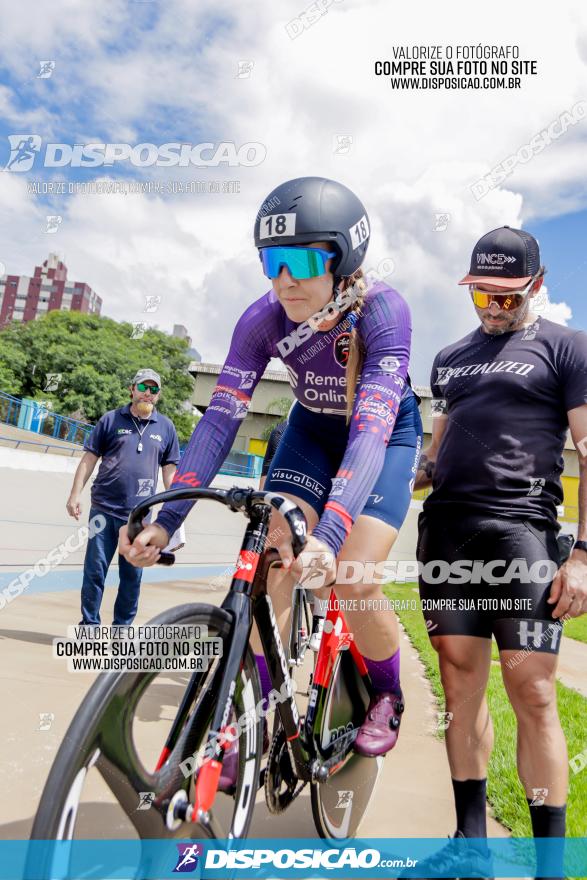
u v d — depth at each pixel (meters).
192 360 35.44
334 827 1.82
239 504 1.42
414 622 6.33
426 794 2.26
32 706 2.49
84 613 3.79
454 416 2.00
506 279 1.91
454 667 1.87
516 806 2.14
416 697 3.59
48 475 14.10
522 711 1.75
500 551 1.83
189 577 7.46
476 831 1.77
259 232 1.70
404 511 1.89
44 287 66.94
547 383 1.88
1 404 23.55
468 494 1.90
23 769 1.93
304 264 1.66
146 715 1.98
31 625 3.96
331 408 2.00
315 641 2.91
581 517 1.77
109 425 3.86
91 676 2.98
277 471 2.01
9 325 33.91
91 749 1.09
